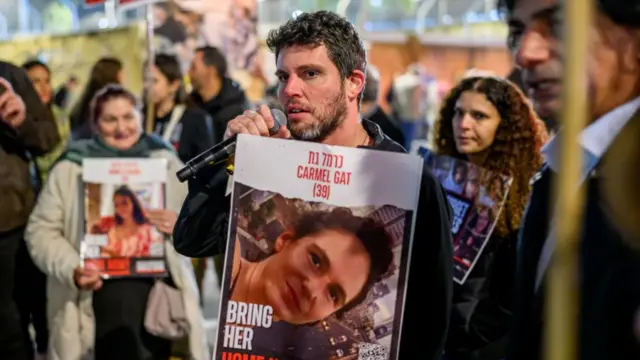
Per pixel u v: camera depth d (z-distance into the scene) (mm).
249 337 2203
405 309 2338
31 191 4402
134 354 3855
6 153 4309
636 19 1555
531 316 1886
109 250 3814
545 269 1816
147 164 3885
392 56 15633
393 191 2170
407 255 2166
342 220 2180
